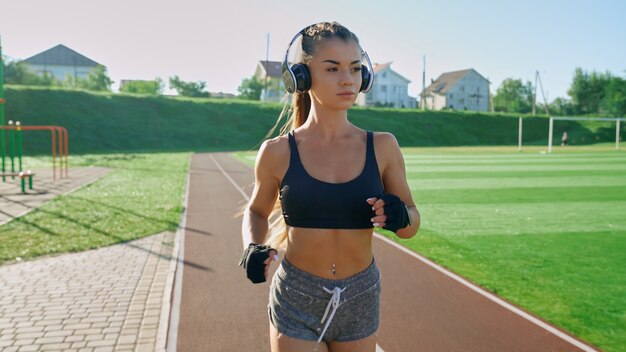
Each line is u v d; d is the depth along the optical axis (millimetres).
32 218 10383
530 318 5062
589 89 87625
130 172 22203
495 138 63062
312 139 2174
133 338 4523
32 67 90750
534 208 12305
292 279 2146
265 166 2197
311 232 2088
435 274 6613
